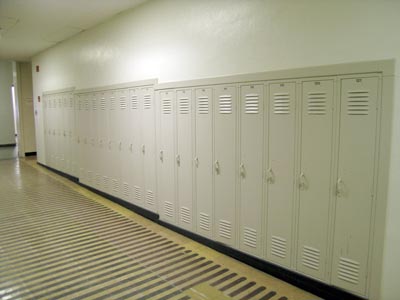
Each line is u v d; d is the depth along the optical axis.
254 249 3.01
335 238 2.45
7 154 10.93
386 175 2.17
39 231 4.01
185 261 3.16
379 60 2.13
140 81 4.34
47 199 5.47
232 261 3.16
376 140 2.19
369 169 2.24
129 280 2.81
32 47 7.34
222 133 3.19
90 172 5.99
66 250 3.45
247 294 2.58
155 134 4.13
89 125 5.85
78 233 3.94
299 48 2.58
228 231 3.24
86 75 5.88
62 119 7.04
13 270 3.01
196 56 3.50
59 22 5.20
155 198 4.27
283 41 2.69
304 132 2.56
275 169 2.78
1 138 13.22
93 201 5.36
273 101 2.74
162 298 2.54
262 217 2.91
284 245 2.77
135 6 4.39
